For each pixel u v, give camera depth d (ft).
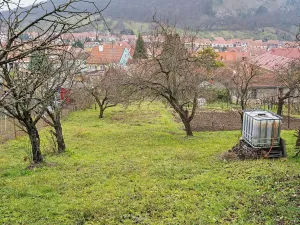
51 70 48.14
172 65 79.05
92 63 165.37
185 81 82.48
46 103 54.44
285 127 95.45
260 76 145.69
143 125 105.40
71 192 41.81
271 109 127.75
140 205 36.17
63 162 58.08
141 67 96.84
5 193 41.70
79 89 118.11
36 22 16.55
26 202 38.47
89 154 65.57
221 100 148.36
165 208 35.35
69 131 94.27
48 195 40.88
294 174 44.21
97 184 44.62
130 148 70.59
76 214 34.86
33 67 42.29
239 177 44.75
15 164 59.11
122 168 52.06
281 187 39.81
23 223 33.14
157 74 82.99
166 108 140.15
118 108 144.15
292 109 124.77
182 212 34.19
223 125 101.04
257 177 44.01
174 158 58.95
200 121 109.19
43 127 99.50
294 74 90.58
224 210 34.35
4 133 89.76
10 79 39.32
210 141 76.02
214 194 38.93
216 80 135.95
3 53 16.47
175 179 45.50
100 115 121.70
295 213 32.01
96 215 34.47
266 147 56.49
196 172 48.75
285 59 174.29
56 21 16.34
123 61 210.38
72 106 137.69
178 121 111.55
